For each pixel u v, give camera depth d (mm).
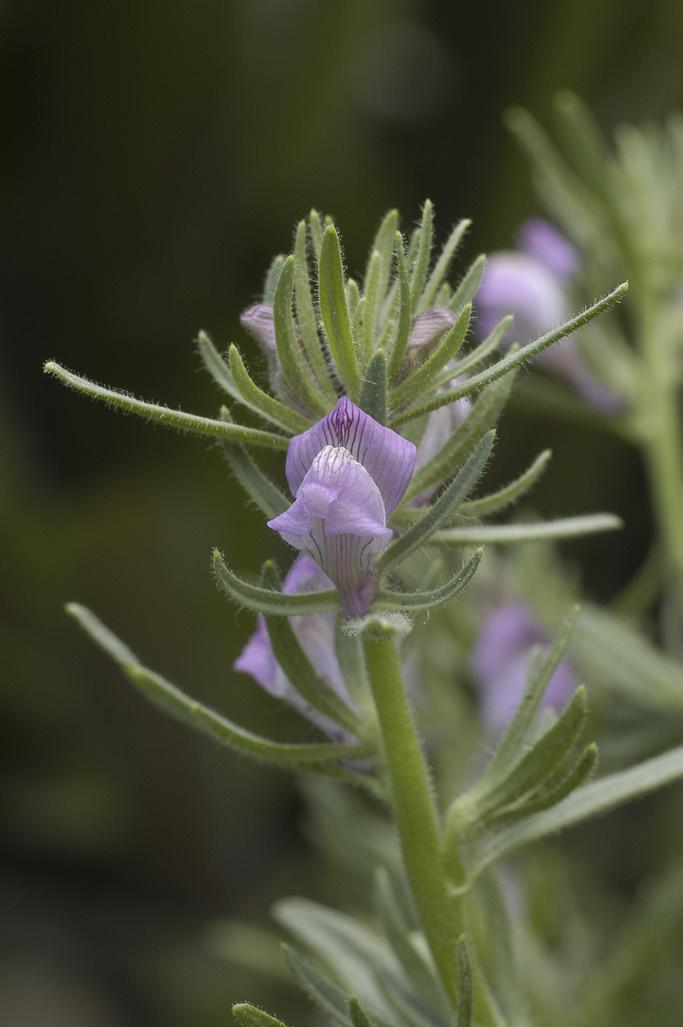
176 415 209
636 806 502
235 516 552
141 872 576
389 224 219
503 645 302
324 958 246
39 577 542
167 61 552
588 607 299
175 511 544
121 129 573
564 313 316
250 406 212
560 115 313
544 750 216
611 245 319
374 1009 234
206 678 548
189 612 542
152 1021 515
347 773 222
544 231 326
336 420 208
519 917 305
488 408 217
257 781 566
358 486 207
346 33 561
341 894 398
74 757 567
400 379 213
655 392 320
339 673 227
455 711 308
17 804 562
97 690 553
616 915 424
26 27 549
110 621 547
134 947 546
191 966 529
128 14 540
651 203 326
